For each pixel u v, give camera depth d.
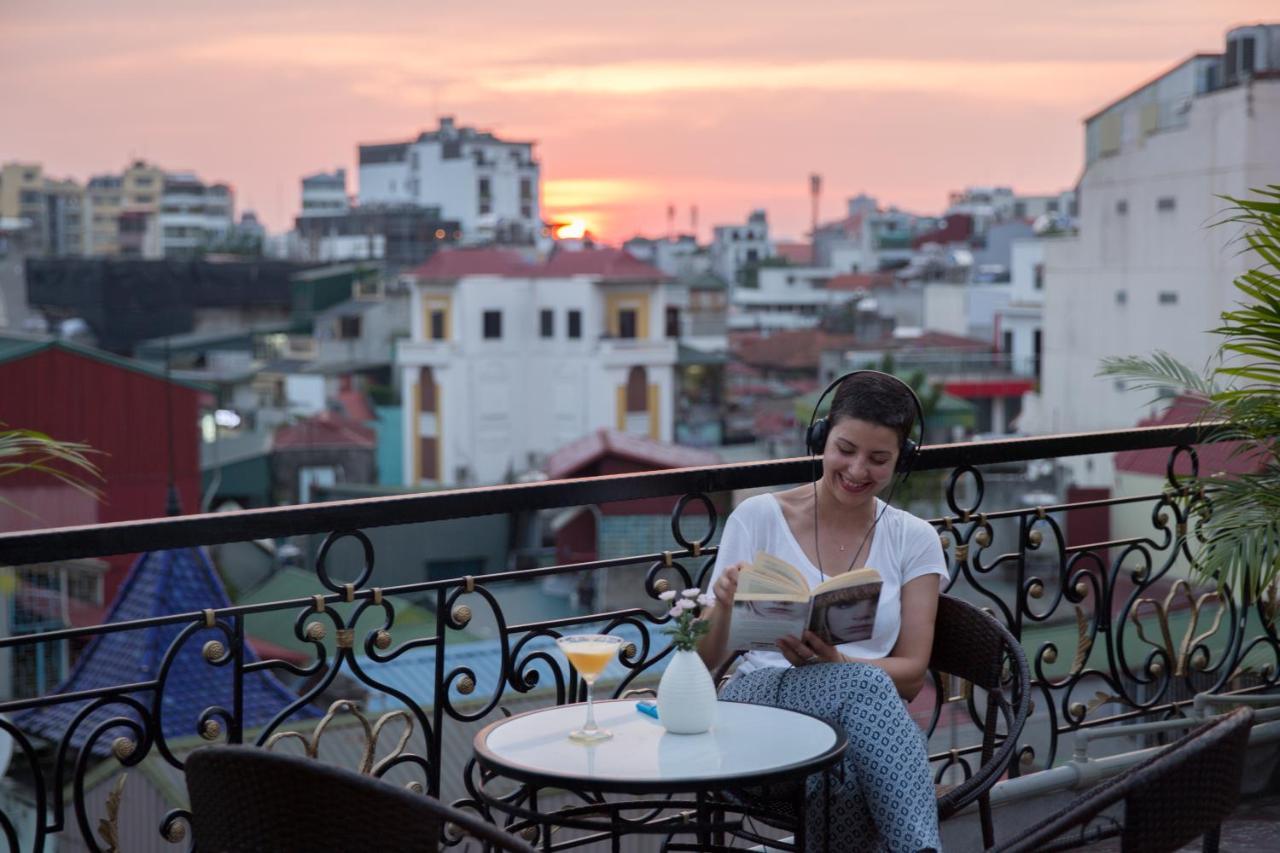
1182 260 36.44
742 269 128.12
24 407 33.16
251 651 14.59
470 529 39.16
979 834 4.03
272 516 2.90
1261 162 34.22
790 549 3.12
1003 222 95.81
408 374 67.69
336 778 1.95
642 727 2.65
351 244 125.06
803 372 83.50
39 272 90.31
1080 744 4.23
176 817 2.86
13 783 13.20
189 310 90.56
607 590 33.16
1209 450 4.50
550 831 3.11
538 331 67.88
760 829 4.95
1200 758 2.06
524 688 3.31
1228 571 3.76
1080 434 4.12
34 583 20.39
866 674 2.83
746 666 3.16
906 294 88.88
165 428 34.91
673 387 69.00
